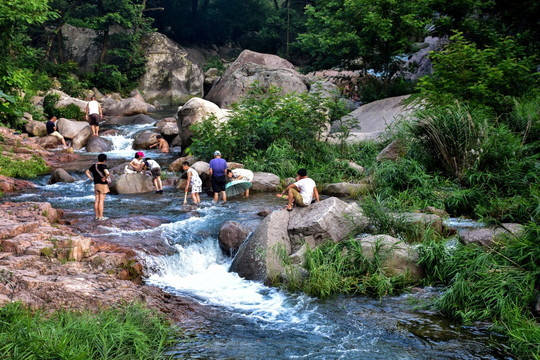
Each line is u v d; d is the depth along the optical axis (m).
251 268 7.91
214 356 5.04
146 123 24.92
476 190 9.92
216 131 14.87
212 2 54.34
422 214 8.81
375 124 17.11
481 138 10.80
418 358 5.07
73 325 4.88
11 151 16.91
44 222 8.62
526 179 9.87
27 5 19.47
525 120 11.73
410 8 19.20
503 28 18.94
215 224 9.66
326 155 14.38
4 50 20.03
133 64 39.53
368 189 11.93
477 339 5.53
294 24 48.22
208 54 51.28
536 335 5.18
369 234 8.54
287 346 5.36
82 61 39.31
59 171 14.37
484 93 12.82
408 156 12.18
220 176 11.68
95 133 21.50
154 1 49.09
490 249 7.05
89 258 7.31
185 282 7.85
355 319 6.18
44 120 24.16
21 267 6.50
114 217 10.14
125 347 4.82
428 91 13.80
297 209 8.77
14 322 4.71
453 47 14.17
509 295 6.05
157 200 11.99
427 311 6.41
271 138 15.11
